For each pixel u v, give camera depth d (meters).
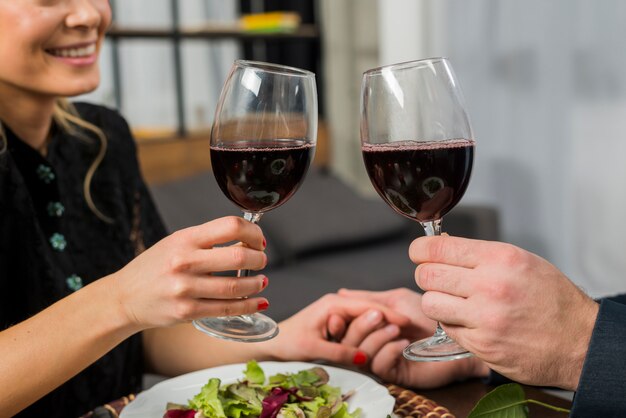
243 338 0.86
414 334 1.24
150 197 1.58
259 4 4.85
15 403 0.94
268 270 3.26
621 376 0.83
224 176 0.88
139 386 1.41
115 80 3.84
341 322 1.23
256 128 0.86
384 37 4.61
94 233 1.42
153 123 4.38
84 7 1.20
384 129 0.85
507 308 0.83
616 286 3.98
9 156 1.24
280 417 0.94
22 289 1.26
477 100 4.33
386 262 3.34
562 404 1.03
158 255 0.85
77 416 1.29
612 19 3.83
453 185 0.85
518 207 4.25
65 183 1.39
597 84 3.92
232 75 0.87
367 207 3.71
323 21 4.88
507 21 4.17
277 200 0.89
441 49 4.43
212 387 0.97
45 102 1.29
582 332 0.85
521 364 0.85
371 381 1.04
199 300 0.85
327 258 3.45
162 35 3.80
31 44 1.17
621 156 3.89
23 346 0.93
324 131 4.34
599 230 3.99
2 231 1.23
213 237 0.83
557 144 4.08
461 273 0.84
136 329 0.92
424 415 0.96
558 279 0.85
